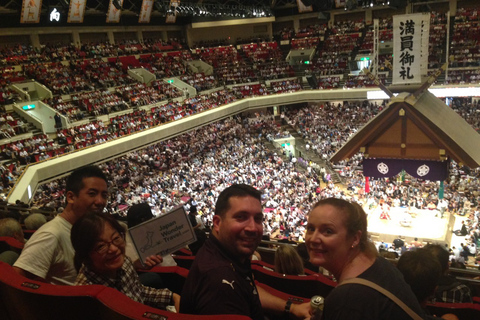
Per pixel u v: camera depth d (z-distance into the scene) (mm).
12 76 31359
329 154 35062
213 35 49750
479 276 5941
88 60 37219
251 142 37250
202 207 23078
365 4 37531
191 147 34000
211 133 37281
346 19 49750
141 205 4359
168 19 44156
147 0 40906
